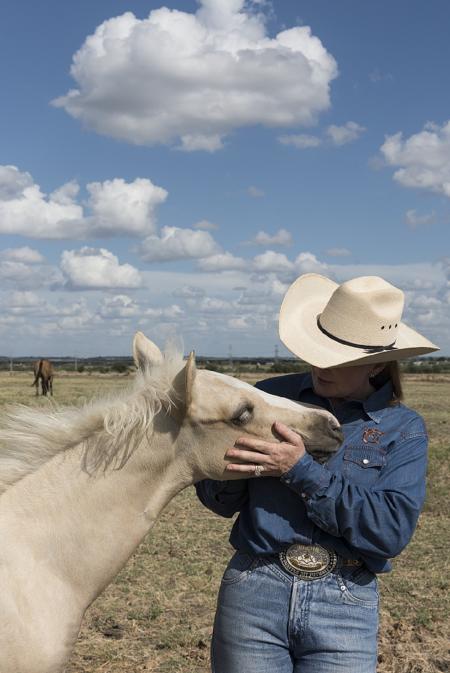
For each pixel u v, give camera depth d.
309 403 3.06
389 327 2.80
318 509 2.59
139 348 3.21
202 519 8.97
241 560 2.85
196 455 2.87
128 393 2.96
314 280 3.22
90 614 5.66
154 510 2.91
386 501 2.60
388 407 2.85
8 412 2.96
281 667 2.75
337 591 2.68
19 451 2.89
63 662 2.71
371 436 2.78
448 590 6.37
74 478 2.84
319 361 2.72
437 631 5.44
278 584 2.72
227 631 2.82
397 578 6.70
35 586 2.65
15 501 2.79
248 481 2.95
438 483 11.08
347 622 2.67
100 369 70.88
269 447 2.68
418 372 68.25
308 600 2.68
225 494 3.02
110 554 2.83
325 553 2.70
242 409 2.80
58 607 2.69
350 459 2.76
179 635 5.22
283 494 2.78
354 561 2.71
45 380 28.14
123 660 4.86
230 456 2.78
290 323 2.98
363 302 2.77
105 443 2.86
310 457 2.67
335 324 2.84
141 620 5.54
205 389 2.86
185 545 7.69
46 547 2.73
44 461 2.89
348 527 2.57
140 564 6.97
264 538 2.74
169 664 4.80
